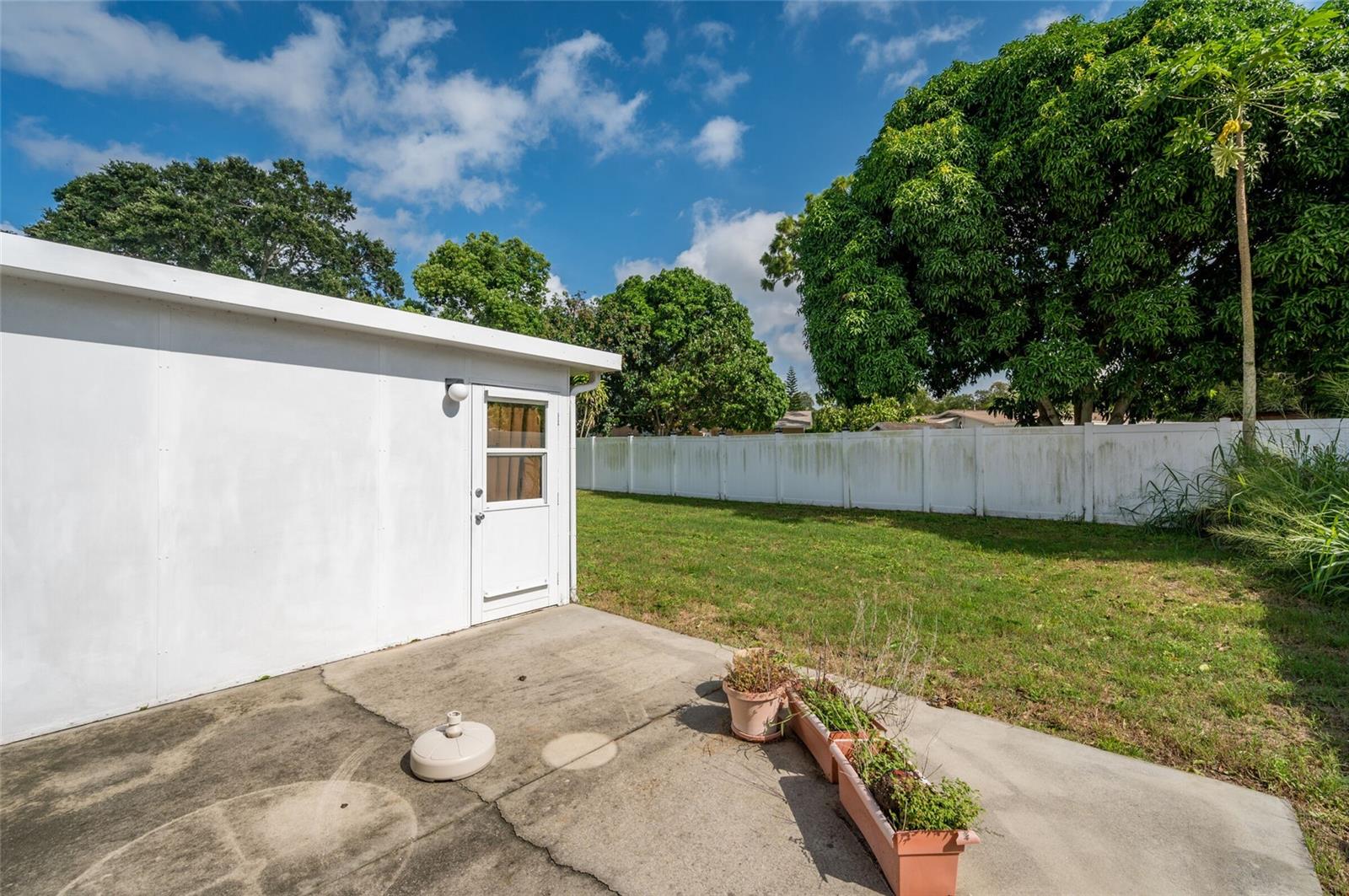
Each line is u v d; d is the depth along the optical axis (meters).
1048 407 11.66
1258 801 2.39
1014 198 10.35
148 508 3.32
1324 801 2.37
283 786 2.57
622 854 2.11
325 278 30.28
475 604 4.94
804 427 33.50
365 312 3.96
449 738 2.77
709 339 20.72
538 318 24.84
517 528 5.29
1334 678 3.39
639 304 23.66
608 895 1.90
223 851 2.13
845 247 11.16
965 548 7.70
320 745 2.93
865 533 9.07
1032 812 2.32
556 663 4.08
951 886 1.85
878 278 10.78
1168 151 7.81
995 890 1.91
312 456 3.99
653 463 16.59
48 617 3.02
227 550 3.62
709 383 19.44
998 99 10.52
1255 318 8.23
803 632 4.61
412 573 4.54
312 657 3.99
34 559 2.98
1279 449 6.99
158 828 2.27
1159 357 9.59
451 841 2.18
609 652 4.29
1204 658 3.80
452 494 4.79
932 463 11.26
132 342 3.27
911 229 10.28
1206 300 8.91
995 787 2.50
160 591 3.37
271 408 3.80
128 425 3.25
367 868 2.04
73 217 26.28
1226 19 8.39
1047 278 10.47
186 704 3.40
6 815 2.35
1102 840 2.15
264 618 3.78
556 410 5.66
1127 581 5.73
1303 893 1.88
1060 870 1.99
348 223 33.84
